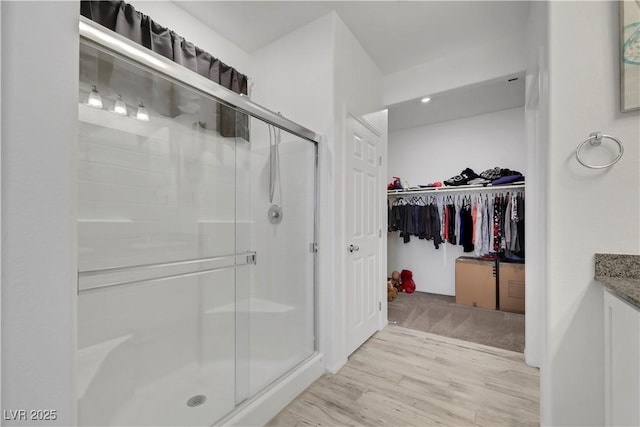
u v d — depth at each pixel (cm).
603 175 106
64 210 53
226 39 227
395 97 272
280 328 197
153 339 169
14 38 46
